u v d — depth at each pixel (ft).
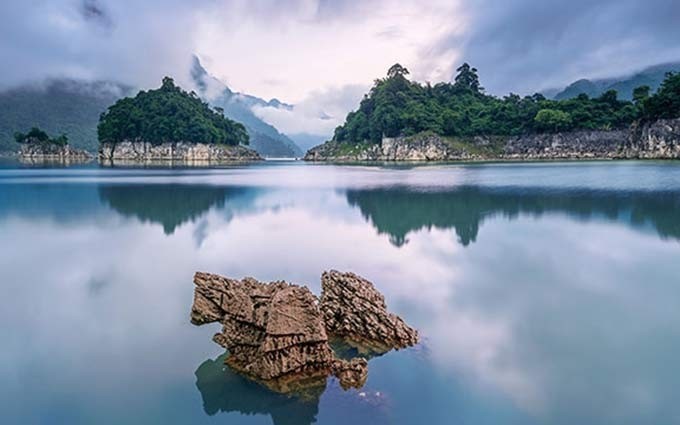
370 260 81.41
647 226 107.24
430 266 76.59
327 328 49.93
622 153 424.87
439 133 551.59
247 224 120.78
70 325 53.93
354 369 40.06
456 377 40.47
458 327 51.34
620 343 47.03
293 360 40.27
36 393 39.73
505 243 93.25
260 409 36.47
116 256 86.48
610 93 475.72
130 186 228.84
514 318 53.72
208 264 80.48
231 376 41.42
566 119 469.98
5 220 127.85
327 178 285.02
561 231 104.12
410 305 58.18
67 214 138.10
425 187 208.54
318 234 106.32
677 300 59.21
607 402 36.81
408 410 35.70
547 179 230.48
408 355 44.45
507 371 41.55
